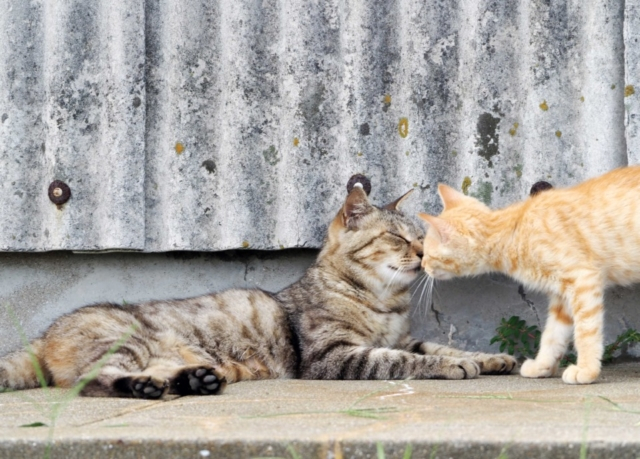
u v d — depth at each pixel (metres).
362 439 3.11
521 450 3.04
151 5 6.39
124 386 4.85
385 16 6.38
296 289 6.33
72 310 6.43
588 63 6.21
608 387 4.81
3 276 6.62
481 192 6.36
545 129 6.29
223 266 6.67
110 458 3.15
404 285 6.46
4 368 5.42
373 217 6.32
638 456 3.01
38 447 3.17
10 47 6.39
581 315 5.23
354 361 5.84
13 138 6.41
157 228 6.45
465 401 4.24
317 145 6.41
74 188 6.37
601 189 5.50
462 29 6.36
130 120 6.33
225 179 6.41
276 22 6.40
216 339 5.92
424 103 6.38
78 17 6.36
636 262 5.39
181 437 3.16
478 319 6.60
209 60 6.41
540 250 5.39
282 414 3.80
